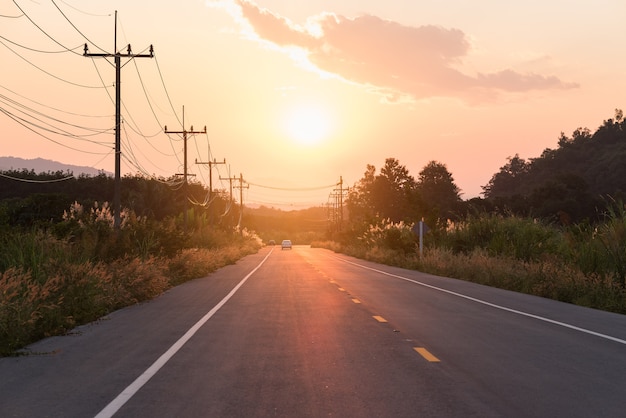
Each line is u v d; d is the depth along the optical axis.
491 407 7.00
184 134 56.56
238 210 141.38
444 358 10.11
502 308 18.00
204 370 9.20
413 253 49.09
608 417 6.60
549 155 178.75
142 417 6.65
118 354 10.66
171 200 98.12
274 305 18.97
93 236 25.78
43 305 13.20
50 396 7.64
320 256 76.88
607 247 23.25
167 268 29.09
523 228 35.88
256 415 6.71
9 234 18.77
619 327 13.99
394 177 157.25
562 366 9.44
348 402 7.25
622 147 160.50
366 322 14.81
